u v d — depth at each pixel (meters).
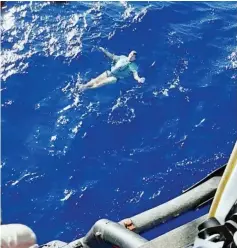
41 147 9.59
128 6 12.25
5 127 9.89
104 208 8.65
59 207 8.65
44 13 11.93
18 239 2.12
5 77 10.66
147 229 2.36
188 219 7.79
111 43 11.39
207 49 11.27
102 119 9.96
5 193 8.81
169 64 10.92
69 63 10.93
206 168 9.12
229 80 10.61
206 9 12.30
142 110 10.06
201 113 10.02
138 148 9.52
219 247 1.41
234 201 1.75
